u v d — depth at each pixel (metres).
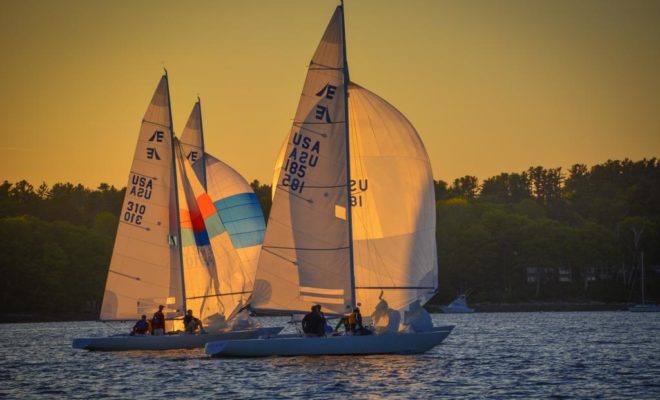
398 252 182.12
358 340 173.12
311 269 173.00
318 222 172.38
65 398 141.75
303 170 173.12
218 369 166.50
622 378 160.38
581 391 144.62
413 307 180.88
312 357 173.25
